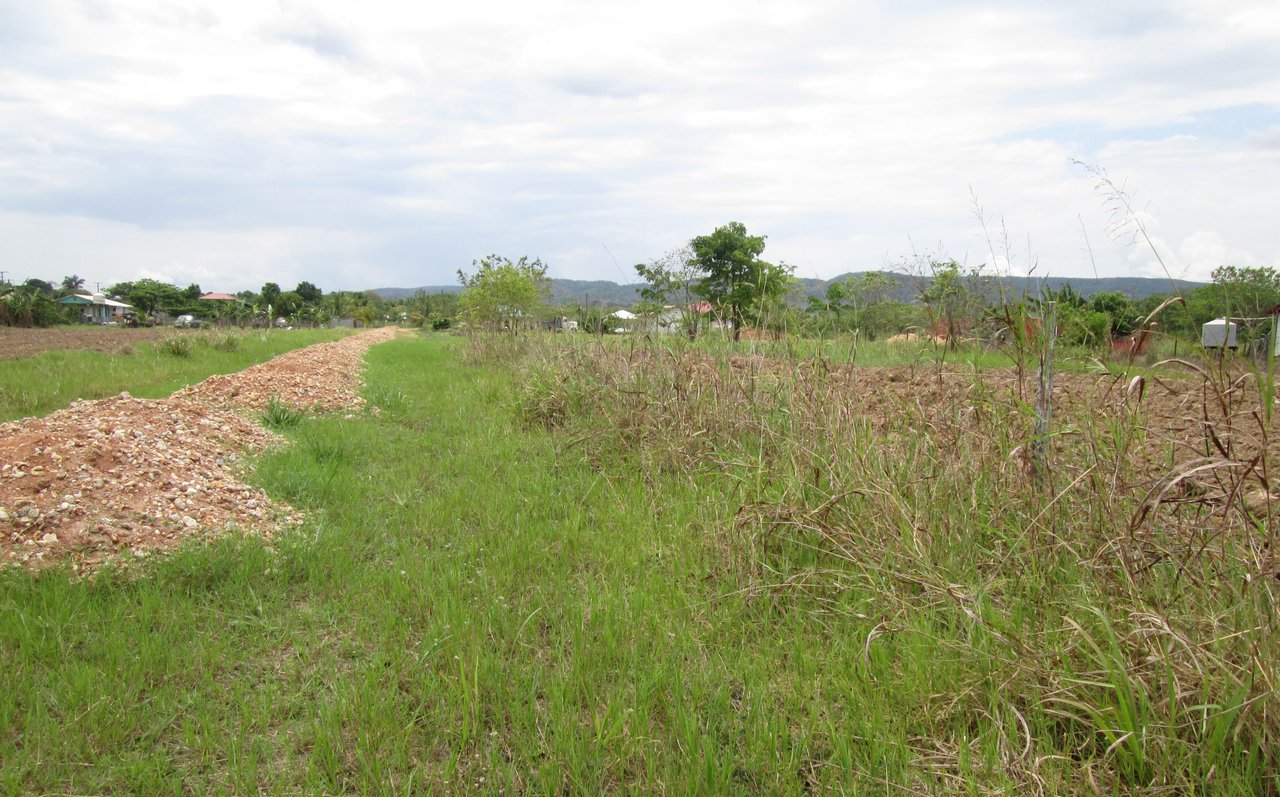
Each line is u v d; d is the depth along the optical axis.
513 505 5.26
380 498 5.58
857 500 4.01
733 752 2.53
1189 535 3.06
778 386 5.80
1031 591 3.13
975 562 3.50
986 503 3.73
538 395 8.27
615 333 8.93
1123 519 3.18
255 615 3.58
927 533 3.60
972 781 2.27
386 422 8.70
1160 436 3.48
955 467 3.98
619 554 4.29
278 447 6.79
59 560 3.80
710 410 6.11
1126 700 2.37
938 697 2.73
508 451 6.85
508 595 3.84
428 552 4.45
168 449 5.28
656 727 2.71
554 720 2.69
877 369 7.41
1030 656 2.70
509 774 2.42
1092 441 3.42
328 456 6.66
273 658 3.21
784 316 6.58
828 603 3.57
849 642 3.22
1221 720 2.21
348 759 2.53
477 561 4.29
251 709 2.79
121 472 4.58
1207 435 3.20
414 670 3.04
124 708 2.76
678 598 3.69
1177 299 3.15
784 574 3.77
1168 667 2.29
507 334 16.05
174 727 2.73
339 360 15.16
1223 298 3.05
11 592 3.54
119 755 2.53
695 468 5.71
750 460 5.00
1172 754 2.28
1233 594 2.64
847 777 2.38
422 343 27.44
